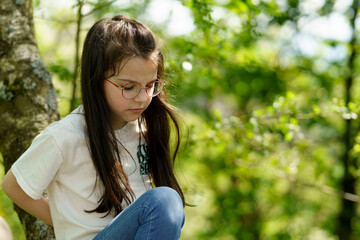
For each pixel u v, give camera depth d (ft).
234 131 14.47
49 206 6.49
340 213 24.63
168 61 11.28
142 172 6.77
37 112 8.05
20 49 8.31
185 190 12.99
